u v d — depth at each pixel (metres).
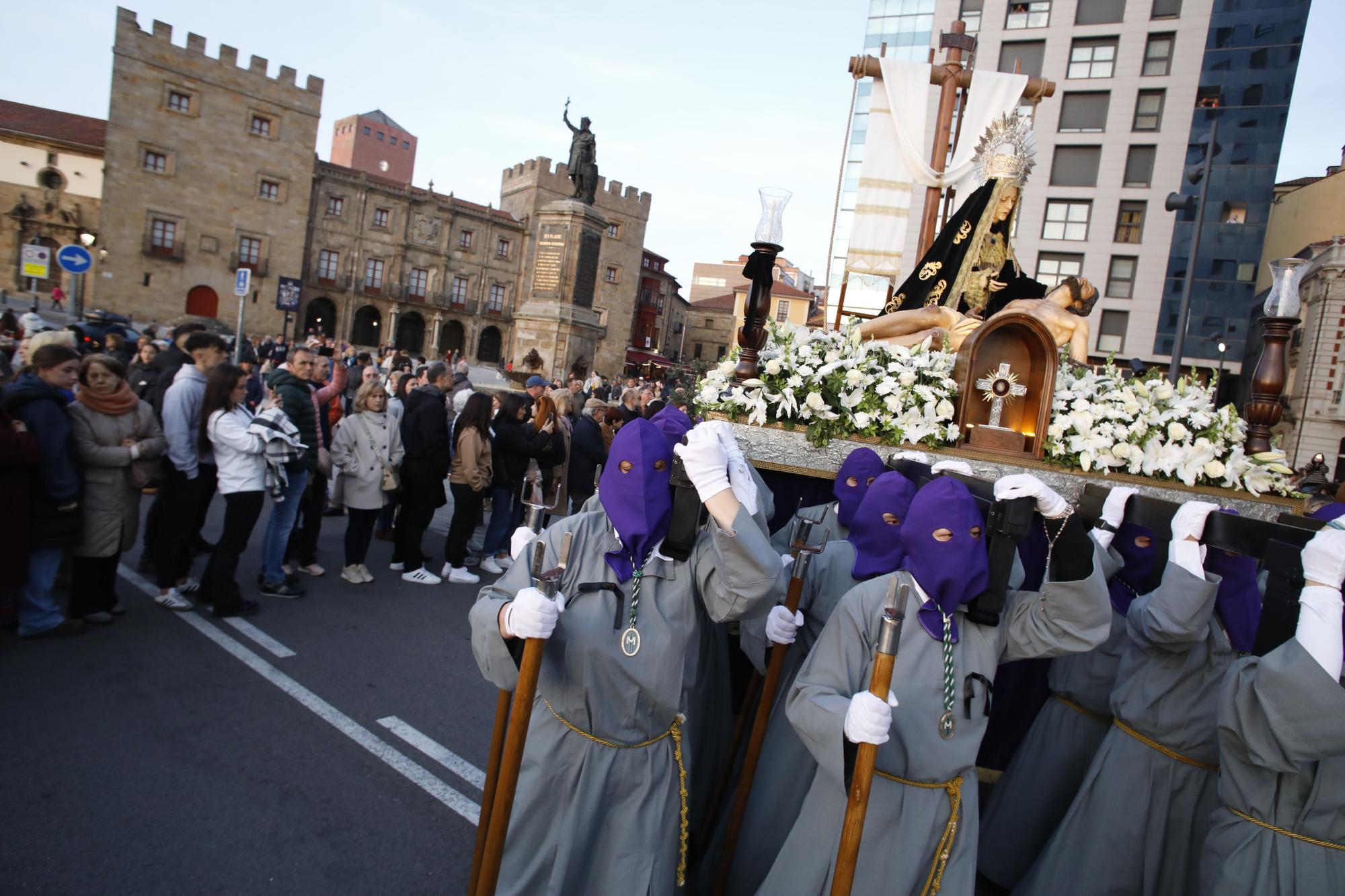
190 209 41.38
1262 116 30.39
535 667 2.11
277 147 43.53
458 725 4.36
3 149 40.38
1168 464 3.72
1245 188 30.73
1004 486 2.28
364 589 6.50
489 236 53.59
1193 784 2.71
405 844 3.31
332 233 47.28
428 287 51.56
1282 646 2.13
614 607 2.30
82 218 41.59
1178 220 31.31
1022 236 32.94
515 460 7.42
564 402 8.88
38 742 3.75
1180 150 31.16
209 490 6.02
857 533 2.85
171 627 5.27
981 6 33.09
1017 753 3.33
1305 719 2.05
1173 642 2.62
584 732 2.31
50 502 4.72
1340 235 28.42
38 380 4.74
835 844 2.28
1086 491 3.34
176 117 40.50
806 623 3.03
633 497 2.31
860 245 6.68
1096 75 31.89
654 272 65.75
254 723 4.16
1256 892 2.26
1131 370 8.49
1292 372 30.02
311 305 47.47
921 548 2.29
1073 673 3.16
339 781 3.71
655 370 59.47
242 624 5.45
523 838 2.33
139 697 4.29
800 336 4.22
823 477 3.81
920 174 6.54
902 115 6.51
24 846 3.04
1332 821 2.21
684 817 2.44
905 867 2.23
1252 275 30.83
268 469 5.58
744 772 2.75
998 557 2.32
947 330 4.66
